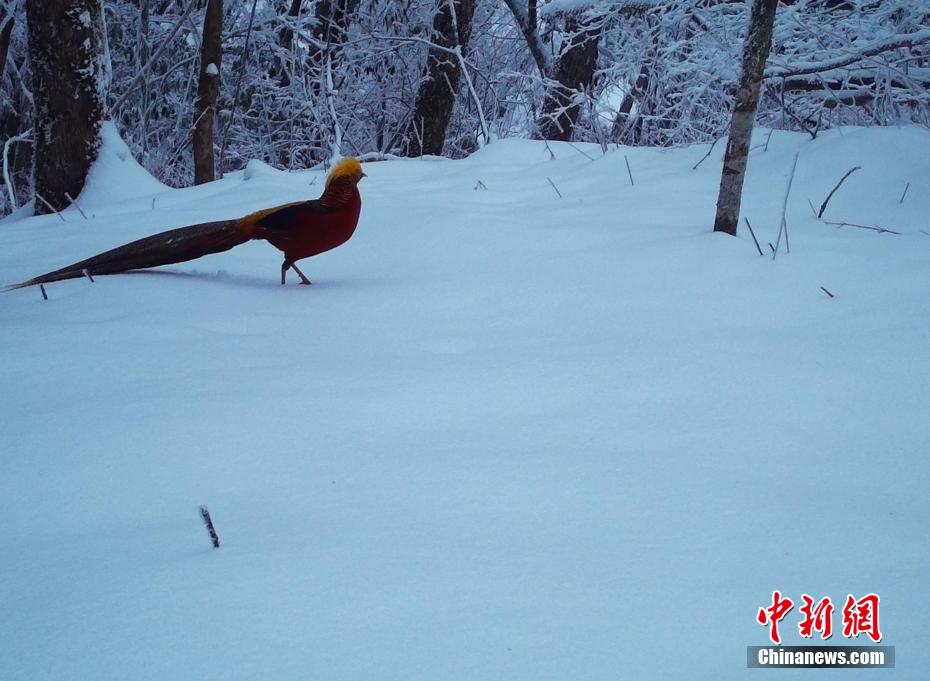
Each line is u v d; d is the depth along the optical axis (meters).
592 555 1.96
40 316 4.30
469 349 3.73
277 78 14.80
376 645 1.60
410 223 5.94
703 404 2.98
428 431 2.77
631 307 4.12
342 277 5.05
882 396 3.03
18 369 3.48
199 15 14.33
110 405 3.00
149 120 14.66
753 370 3.27
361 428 2.79
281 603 1.74
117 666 1.55
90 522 2.24
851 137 6.59
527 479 2.39
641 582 1.84
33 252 6.12
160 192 8.28
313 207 4.75
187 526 2.15
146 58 14.25
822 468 2.51
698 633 1.65
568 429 2.79
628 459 2.54
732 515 2.18
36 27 8.07
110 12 14.16
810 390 3.09
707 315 3.98
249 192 7.43
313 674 1.51
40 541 2.15
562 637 1.63
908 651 1.61
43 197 8.38
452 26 12.66
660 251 4.82
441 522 2.13
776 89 8.91
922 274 4.27
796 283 4.28
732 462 2.54
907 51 8.48
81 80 8.21
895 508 2.25
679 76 11.05
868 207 5.61
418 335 3.90
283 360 3.53
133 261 5.10
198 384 3.21
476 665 1.54
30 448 2.67
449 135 15.37
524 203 6.72
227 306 4.39
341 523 2.13
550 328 3.95
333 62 14.59
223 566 1.90
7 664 1.58
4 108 14.64
